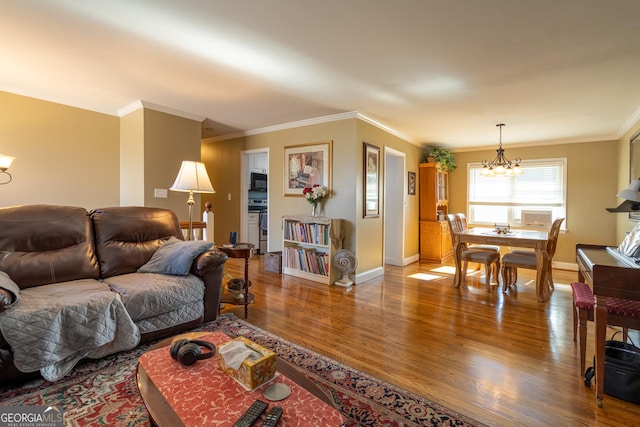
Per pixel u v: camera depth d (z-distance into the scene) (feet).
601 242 16.88
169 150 13.57
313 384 3.99
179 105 12.83
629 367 5.59
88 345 6.11
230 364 4.06
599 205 16.93
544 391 5.93
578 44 7.38
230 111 13.60
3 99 11.44
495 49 7.72
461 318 9.66
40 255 7.55
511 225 19.52
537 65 8.52
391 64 8.66
